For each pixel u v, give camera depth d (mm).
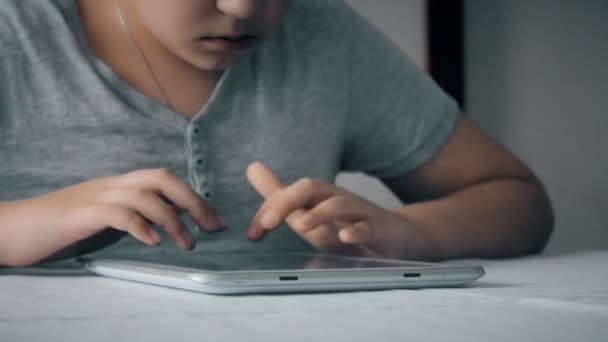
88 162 878
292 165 957
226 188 918
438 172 1076
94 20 907
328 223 755
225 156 921
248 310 423
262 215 719
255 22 748
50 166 874
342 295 498
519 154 2090
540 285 573
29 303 454
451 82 2006
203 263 605
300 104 972
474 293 512
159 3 765
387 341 334
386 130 1061
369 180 1947
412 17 1986
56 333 350
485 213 979
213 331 355
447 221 924
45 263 743
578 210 2107
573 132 2119
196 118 900
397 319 393
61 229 682
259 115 943
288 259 657
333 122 1003
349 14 1063
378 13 1949
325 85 994
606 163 2107
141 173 690
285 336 343
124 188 670
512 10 2090
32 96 868
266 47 964
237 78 932
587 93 2111
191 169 899
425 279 541
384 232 769
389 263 607
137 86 902
